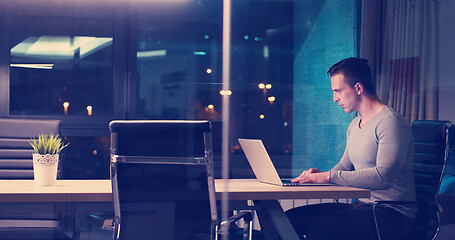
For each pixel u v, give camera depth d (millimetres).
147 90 4531
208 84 5312
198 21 5273
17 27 4332
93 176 4320
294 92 4977
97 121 4254
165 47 4879
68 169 4273
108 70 4387
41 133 2352
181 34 5152
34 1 4355
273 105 5129
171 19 4980
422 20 3725
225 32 5402
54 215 2236
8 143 2326
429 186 1972
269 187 1852
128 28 4352
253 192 1718
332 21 4438
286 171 4785
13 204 1720
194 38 5324
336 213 2074
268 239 1835
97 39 4469
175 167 1604
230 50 5418
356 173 1983
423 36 3717
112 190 1633
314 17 4695
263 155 1914
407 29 3777
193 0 5277
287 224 1807
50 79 4422
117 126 1598
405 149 2059
